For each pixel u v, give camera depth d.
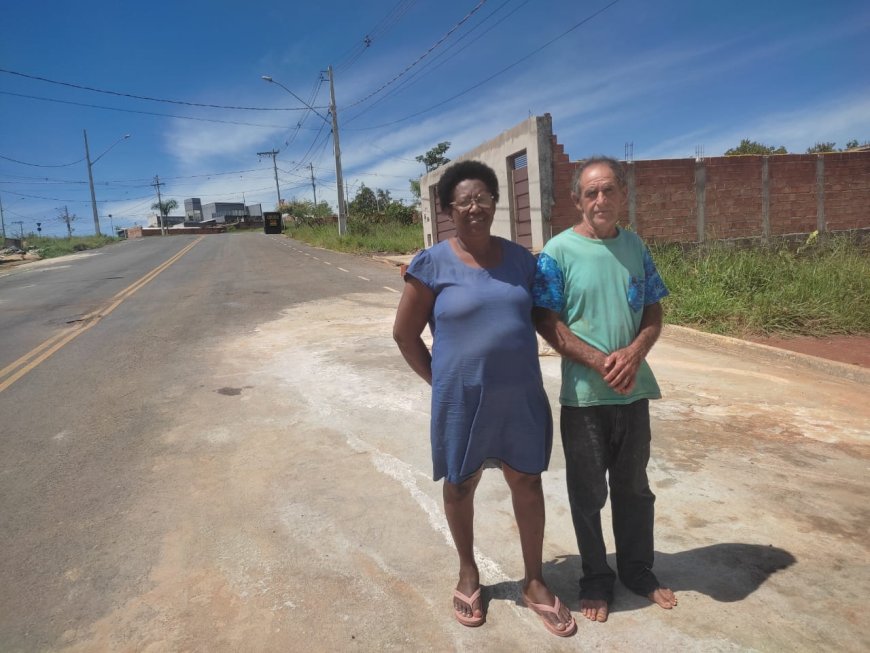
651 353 6.80
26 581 2.87
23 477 4.05
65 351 7.94
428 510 3.39
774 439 4.21
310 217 42.03
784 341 7.23
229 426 4.84
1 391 6.16
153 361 7.13
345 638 2.39
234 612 2.57
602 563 2.49
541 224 12.18
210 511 3.47
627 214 11.84
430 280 2.21
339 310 10.22
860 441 4.16
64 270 22.03
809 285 8.48
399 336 2.33
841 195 13.12
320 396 5.50
